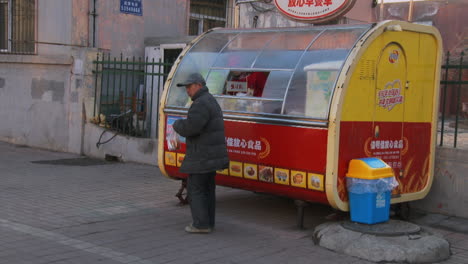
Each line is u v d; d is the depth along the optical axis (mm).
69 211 6508
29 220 5996
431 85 6559
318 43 6129
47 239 5320
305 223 6375
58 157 10500
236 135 6328
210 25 14352
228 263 4867
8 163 9656
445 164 6805
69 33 10695
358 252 5109
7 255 4777
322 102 5566
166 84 7148
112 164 10023
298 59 6121
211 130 5605
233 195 7852
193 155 5633
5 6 11906
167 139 7012
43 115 11273
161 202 7215
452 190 6762
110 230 5766
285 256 5129
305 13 7875
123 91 11281
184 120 5582
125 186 8141
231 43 7062
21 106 11672
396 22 5914
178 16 12828
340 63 5602
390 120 6051
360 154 5719
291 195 5906
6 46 12000
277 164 5918
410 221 6594
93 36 10961
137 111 10953
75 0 10617
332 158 5402
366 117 5750
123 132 10320
